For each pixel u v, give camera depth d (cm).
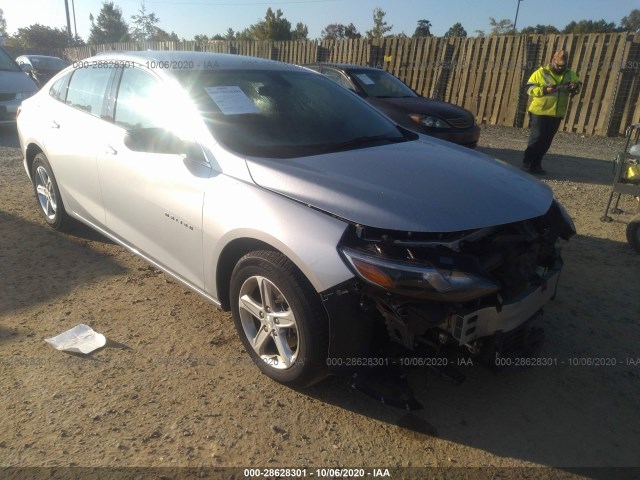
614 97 1156
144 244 367
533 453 257
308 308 255
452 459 251
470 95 1385
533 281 276
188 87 335
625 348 343
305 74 409
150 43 2425
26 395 279
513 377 312
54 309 366
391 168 295
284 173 279
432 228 244
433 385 303
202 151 310
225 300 320
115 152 371
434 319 236
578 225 571
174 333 343
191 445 251
